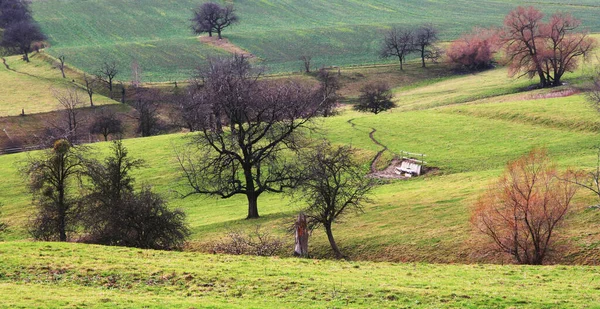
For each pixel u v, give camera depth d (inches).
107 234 2780.5
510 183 2640.3
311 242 2871.6
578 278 1972.2
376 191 3730.3
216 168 3656.5
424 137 4781.0
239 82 3737.7
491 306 1593.3
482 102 6515.8
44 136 6663.4
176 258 2111.2
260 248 2719.0
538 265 2278.5
